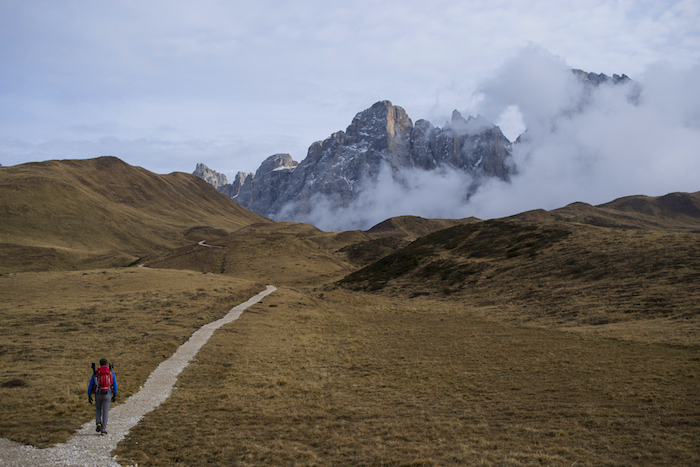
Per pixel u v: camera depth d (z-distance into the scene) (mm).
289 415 18094
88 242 188125
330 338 38031
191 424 16484
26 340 29266
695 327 30141
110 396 15141
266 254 138750
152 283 60469
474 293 61625
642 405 17516
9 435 14023
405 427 16453
